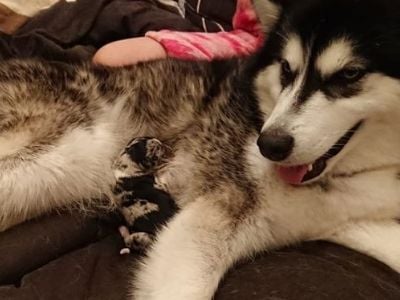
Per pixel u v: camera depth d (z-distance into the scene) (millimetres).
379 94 457
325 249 544
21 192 570
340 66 453
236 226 521
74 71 625
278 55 508
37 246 541
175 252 506
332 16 454
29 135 577
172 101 621
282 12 517
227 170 538
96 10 819
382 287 489
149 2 897
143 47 711
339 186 526
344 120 460
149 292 503
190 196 554
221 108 581
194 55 719
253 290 486
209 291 493
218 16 885
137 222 549
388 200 534
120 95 631
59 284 507
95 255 545
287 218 533
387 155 510
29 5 852
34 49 738
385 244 531
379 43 446
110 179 624
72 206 612
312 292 470
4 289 491
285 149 449
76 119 597
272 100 523
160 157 583
